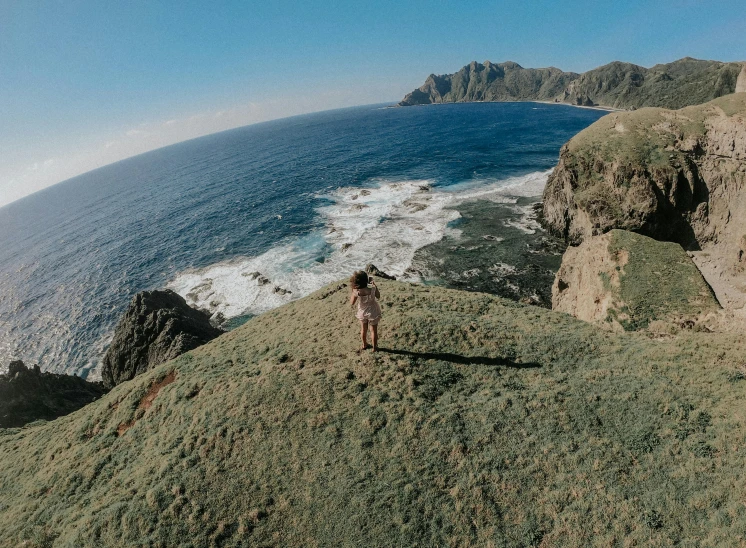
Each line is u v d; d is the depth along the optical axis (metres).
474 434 11.98
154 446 14.13
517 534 9.26
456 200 85.19
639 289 35.09
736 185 56.19
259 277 59.00
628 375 14.16
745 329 18.86
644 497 9.41
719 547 7.80
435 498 10.35
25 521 12.98
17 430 23.61
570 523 9.21
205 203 113.19
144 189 172.38
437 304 22.64
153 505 11.33
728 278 50.41
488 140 161.75
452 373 14.99
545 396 13.19
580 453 10.85
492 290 51.31
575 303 41.56
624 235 40.53
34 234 133.25
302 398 14.03
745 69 105.50
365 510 10.28
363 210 84.56
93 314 59.69
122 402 17.94
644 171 60.28
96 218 131.25
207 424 13.92
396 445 11.90
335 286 28.53
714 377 13.19
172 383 17.67
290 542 9.95
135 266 74.06
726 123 57.72
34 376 35.69
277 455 12.17
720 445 10.26
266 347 19.44
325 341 18.28
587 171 65.88
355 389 14.16
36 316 62.75
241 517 10.63
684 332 18.42
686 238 60.16
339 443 12.23
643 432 11.29
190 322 42.69
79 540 11.07
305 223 81.25
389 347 16.58
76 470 14.62
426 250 62.84
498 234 67.31
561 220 66.94
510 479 10.49
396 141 186.50
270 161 177.12
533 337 17.50
